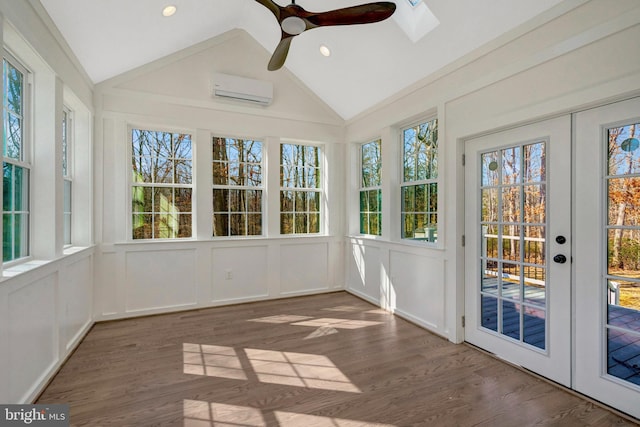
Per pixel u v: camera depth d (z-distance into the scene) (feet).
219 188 13.14
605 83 5.97
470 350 8.90
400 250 11.74
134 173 11.82
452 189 9.42
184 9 9.48
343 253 15.42
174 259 12.17
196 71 12.44
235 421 5.92
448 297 9.62
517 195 7.95
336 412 6.19
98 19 7.99
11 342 5.55
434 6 8.16
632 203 5.97
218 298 12.95
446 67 9.45
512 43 7.65
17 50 6.61
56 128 7.71
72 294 8.74
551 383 7.13
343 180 15.38
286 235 14.37
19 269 6.18
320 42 11.28
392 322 11.18
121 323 10.99
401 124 12.01
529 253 7.69
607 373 6.32
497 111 8.07
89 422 5.84
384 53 10.35
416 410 6.25
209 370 7.79
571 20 6.50
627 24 5.65
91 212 10.63
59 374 7.51
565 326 6.95
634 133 5.93
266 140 13.79
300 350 8.92
